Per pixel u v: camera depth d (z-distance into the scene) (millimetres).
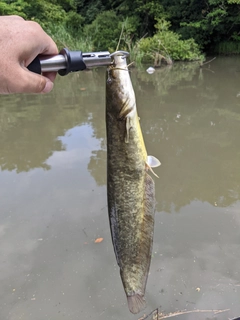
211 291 971
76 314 924
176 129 2268
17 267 1099
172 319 892
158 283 1006
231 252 1119
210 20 6105
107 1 8125
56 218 1343
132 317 908
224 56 6016
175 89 3365
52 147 2014
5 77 384
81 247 1179
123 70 513
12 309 947
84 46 5797
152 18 6773
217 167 1732
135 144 530
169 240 1188
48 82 423
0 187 1588
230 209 1366
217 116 2508
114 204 547
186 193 1497
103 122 2402
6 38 381
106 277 1049
